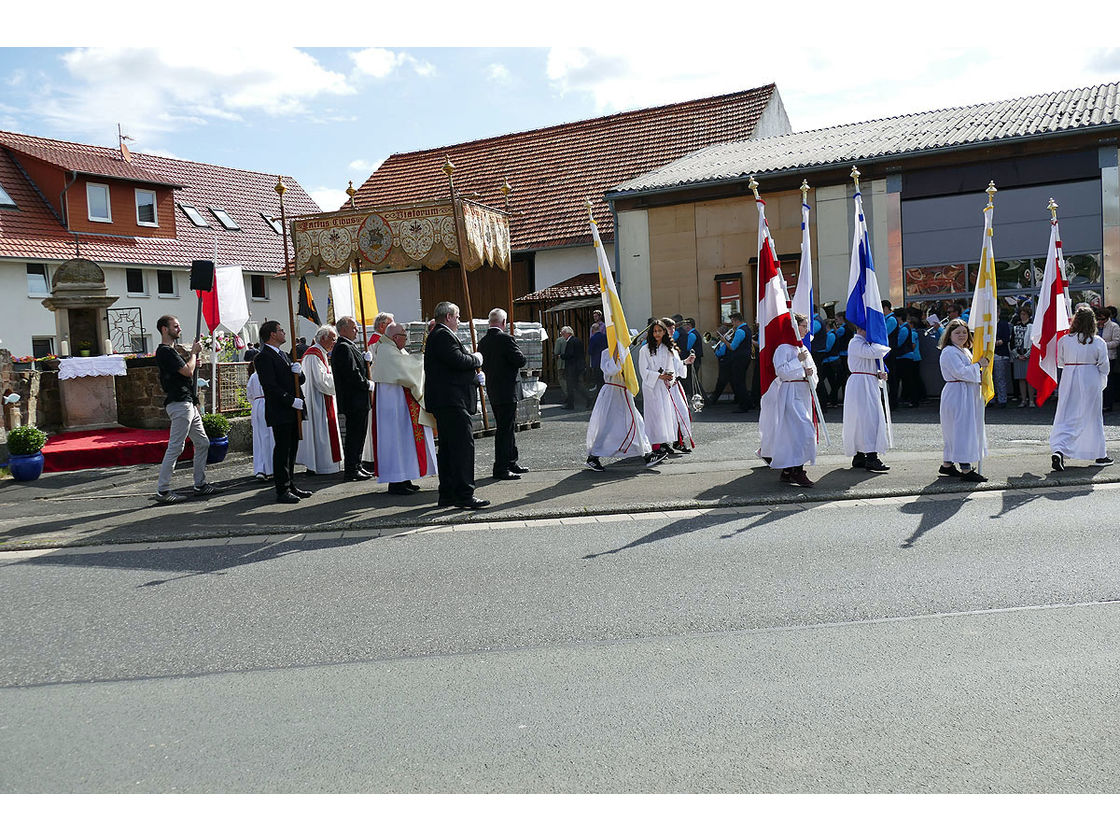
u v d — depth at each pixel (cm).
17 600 674
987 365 1007
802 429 962
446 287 2964
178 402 1070
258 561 771
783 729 406
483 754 395
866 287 1038
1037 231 1844
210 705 464
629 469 1157
